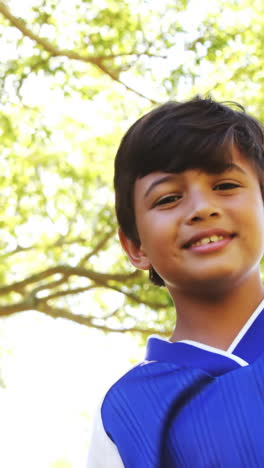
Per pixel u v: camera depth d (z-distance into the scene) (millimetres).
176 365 1749
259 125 1916
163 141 1787
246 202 1715
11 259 9062
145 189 1799
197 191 1718
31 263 9164
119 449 1736
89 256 8734
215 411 1638
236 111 1913
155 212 1765
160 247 1749
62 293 8312
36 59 7859
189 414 1665
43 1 7824
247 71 8102
